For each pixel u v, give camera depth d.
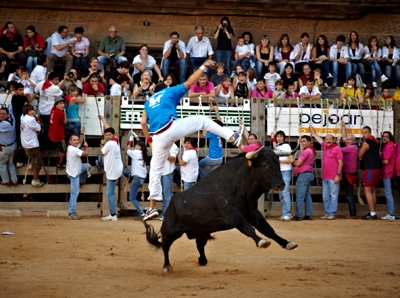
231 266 10.33
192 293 8.06
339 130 18.94
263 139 18.64
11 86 18.00
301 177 17.67
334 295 8.02
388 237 14.21
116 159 17.11
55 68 21.52
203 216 9.27
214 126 9.72
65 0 22.31
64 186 17.98
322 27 23.69
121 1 22.44
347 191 18.39
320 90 20.80
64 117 17.52
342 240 13.66
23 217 17.41
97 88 18.42
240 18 23.34
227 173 9.19
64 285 8.54
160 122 9.75
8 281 8.77
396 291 8.33
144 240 13.31
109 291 8.20
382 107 19.22
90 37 22.78
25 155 18.34
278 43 23.52
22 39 21.16
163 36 23.12
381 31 23.73
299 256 11.55
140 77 20.41
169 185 17.17
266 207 18.53
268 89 19.44
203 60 21.41
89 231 14.50
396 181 19.08
